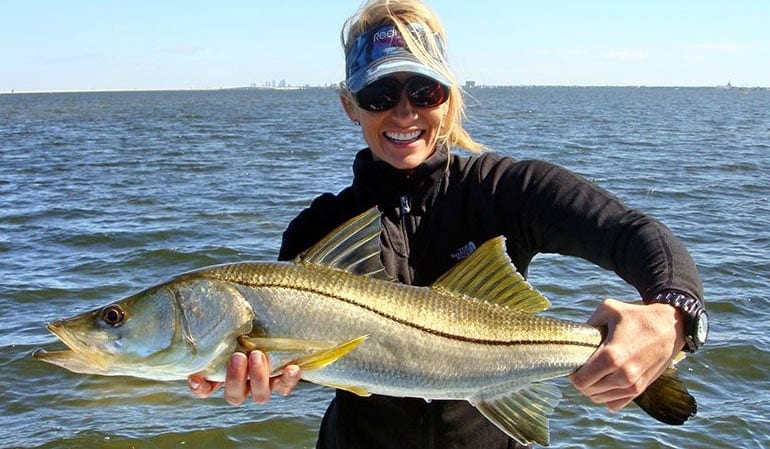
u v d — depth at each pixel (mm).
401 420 1255
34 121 23172
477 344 1159
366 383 1143
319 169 9461
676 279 1023
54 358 1148
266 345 1090
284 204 6609
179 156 11203
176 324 1123
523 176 1224
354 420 1287
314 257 1169
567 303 3682
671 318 996
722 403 2586
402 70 1218
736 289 3869
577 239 1138
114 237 5289
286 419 2566
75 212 6285
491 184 1255
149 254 4805
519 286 1188
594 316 1084
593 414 2510
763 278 4074
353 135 16266
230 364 1087
